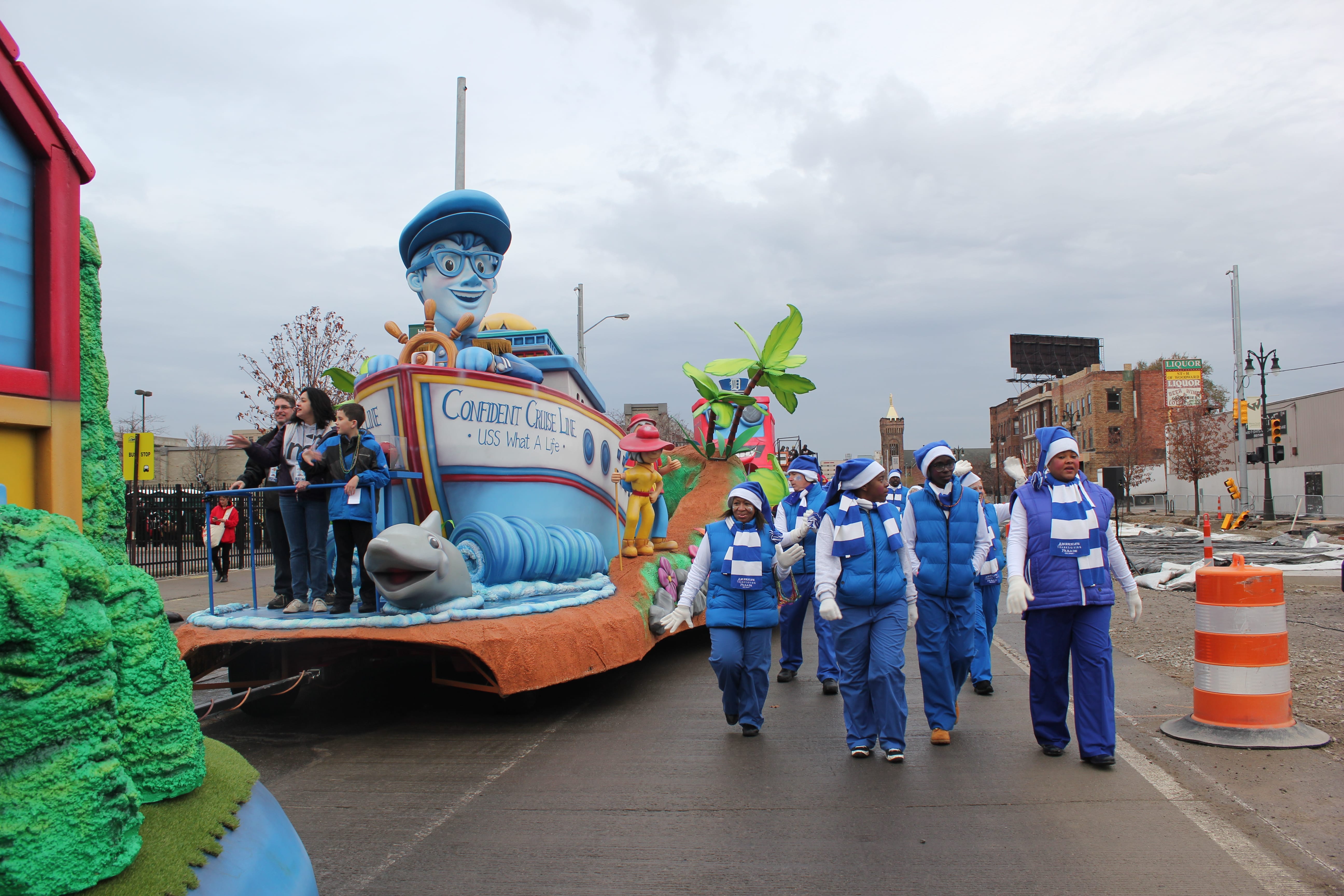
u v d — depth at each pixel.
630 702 7.56
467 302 8.58
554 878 3.86
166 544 19.62
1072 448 5.44
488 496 7.57
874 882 3.75
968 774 5.26
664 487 11.48
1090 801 4.68
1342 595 12.80
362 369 8.17
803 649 10.82
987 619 8.02
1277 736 5.55
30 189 2.20
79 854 1.78
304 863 2.54
